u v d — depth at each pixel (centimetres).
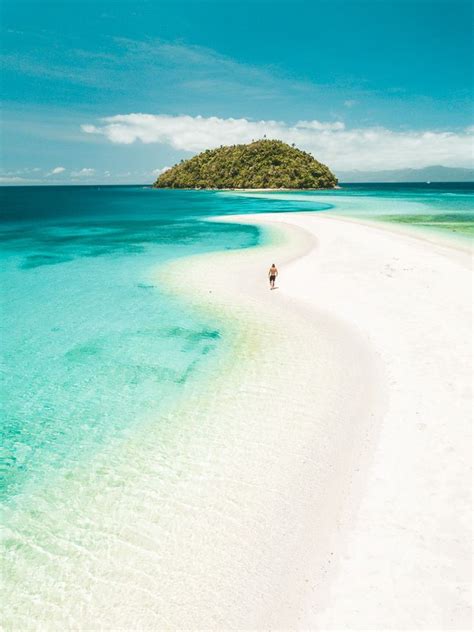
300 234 4491
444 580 741
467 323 1783
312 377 1491
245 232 4956
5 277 2991
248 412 1316
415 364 1470
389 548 813
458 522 848
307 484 1009
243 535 886
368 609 711
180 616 737
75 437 1247
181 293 2536
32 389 1515
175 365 1648
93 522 943
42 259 3600
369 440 1124
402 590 734
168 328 2016
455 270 2611
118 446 1199
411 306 2030
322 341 1766
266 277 2781
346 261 3027
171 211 8494
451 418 1163
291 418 1269
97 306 2350
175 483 1045
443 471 982
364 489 963
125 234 5031
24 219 6944
